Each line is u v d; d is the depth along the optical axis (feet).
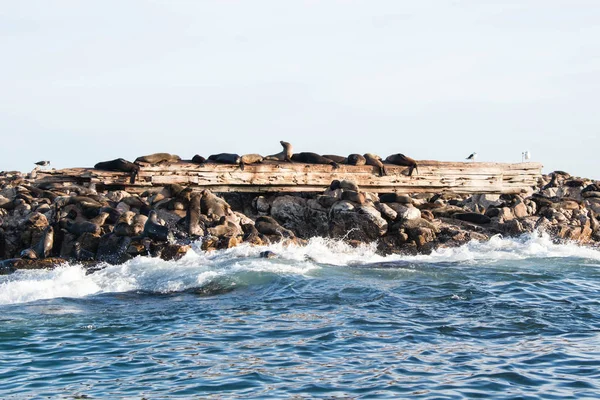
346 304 101.81
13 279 120.06
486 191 185.26
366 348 80.43
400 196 155.53
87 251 135.13
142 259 128.47
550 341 83.05
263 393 65.87
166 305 103.76
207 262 127.85
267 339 84.58
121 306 103.50
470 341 83.15
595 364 73.92
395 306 100.27
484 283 115.75
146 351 80.23
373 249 146.82
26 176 239.09
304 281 114.52
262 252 132.46
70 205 145.38
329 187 163.73
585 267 132.16
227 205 151.53
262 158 170.30
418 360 75.77
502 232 159.43
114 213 142.31
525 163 188.75
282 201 161.38
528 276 122.01
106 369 73.77
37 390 67.56
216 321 93.86
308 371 72.28
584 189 204.23
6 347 82.38
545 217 166.40
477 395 64.90
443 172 180.34
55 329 90.53
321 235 156.46
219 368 73.56
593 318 94.02
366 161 176.55
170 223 144.36
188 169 160.25
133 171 160.15
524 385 67.72
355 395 65.26
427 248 147.13
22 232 141.38
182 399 64.54
